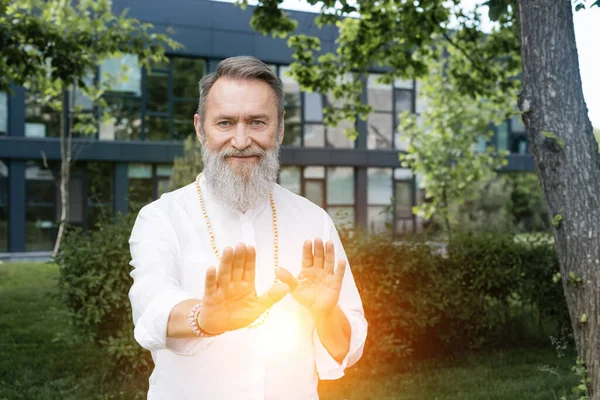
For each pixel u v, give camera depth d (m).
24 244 17.16
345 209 20.36
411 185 21.11
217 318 1.26
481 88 8.59
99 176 17.92
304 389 1.59
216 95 1.58
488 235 6.50
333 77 8.13
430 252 5.84
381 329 5.37
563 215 3.02
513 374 5.42
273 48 19.48
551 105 3.00
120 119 18.00
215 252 1.60
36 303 8.44
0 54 6.84
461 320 6.02
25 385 5.14
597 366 2.99
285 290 1.28
